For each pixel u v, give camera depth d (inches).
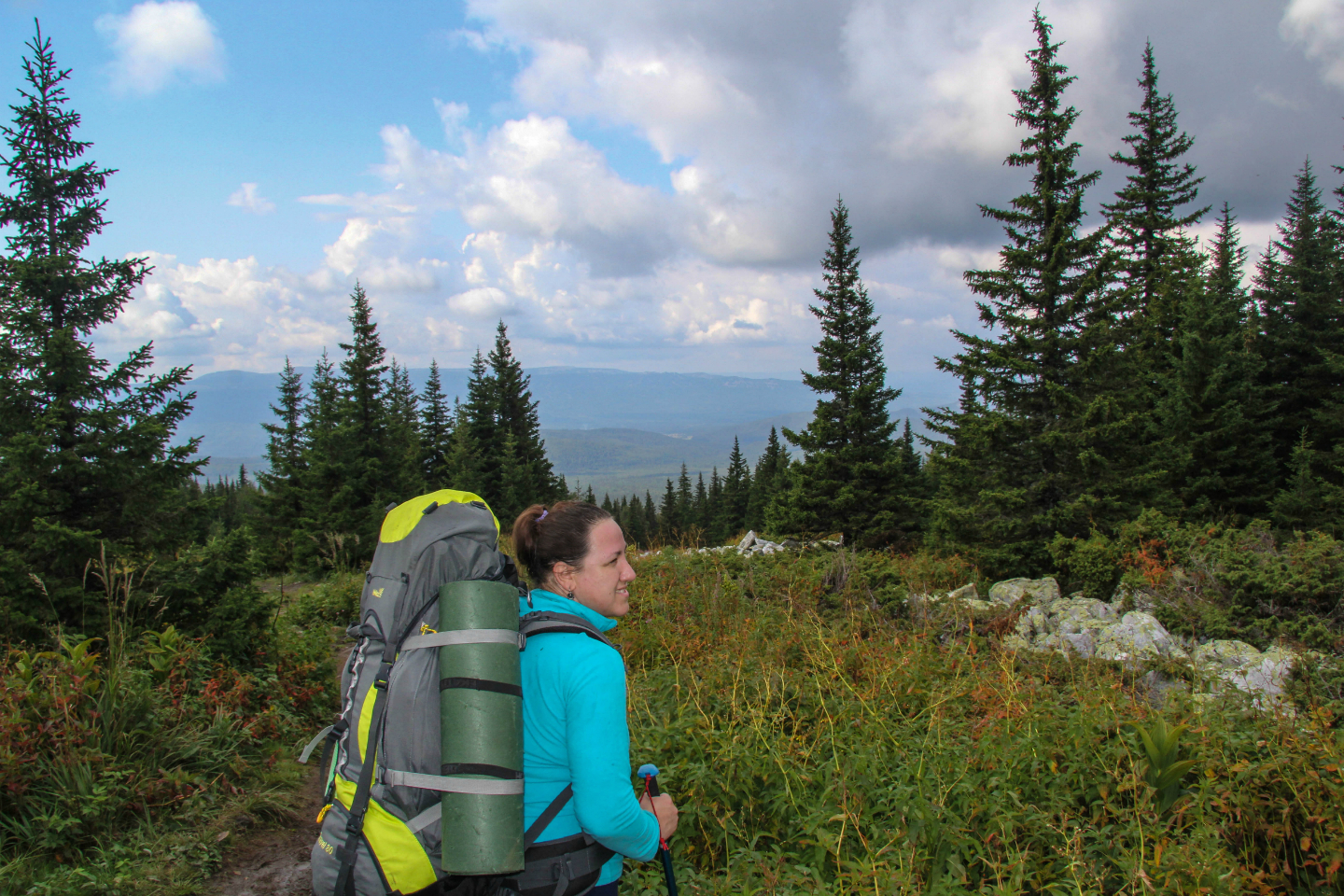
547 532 79.1
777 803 131.0
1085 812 135.8
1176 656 221.6
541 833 69.5
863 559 377.4
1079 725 148.7
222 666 244.2
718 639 262.2
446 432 1635.1
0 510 233.9
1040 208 569.3
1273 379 992.2
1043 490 513.7
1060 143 581.6
